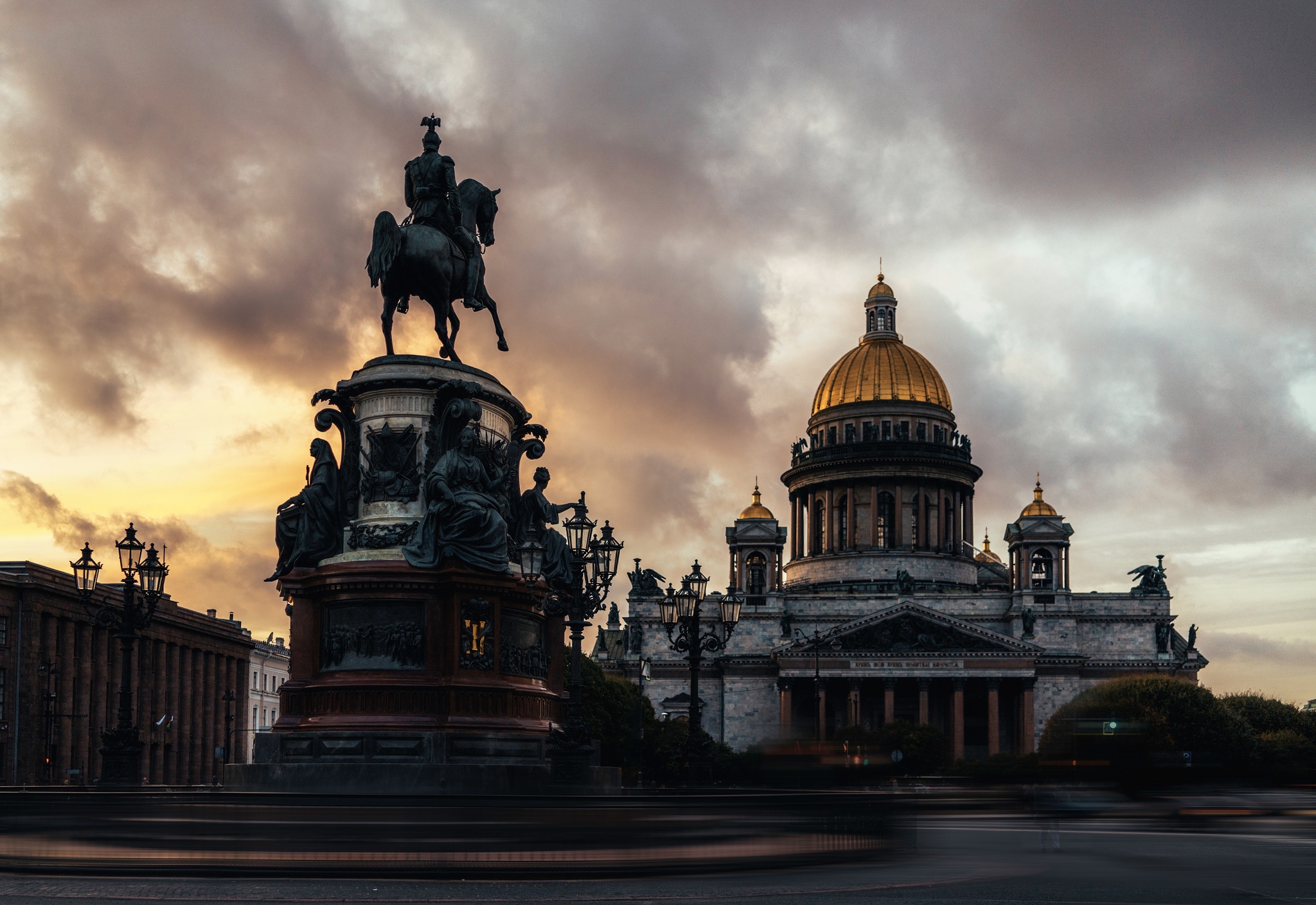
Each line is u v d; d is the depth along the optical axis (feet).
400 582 110.01
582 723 124.47
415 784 103.60
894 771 103.60
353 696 108.88
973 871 101.91
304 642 113.29
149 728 496.64
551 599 124.77
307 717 110.63
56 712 432.66
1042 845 137.90
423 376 117.60
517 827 67.26
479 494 113.60
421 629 110.52
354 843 66.59
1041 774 195.42
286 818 67.00
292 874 66.59
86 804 68.64
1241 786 371.76
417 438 116.88
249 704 651.25
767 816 73.82
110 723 462.60
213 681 570.05
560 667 132.98
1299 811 233.76
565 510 149.79
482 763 107.45
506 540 114.01
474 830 66.95
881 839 80.64
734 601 198.70
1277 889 90.02
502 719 111.55
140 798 70.64
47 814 68.95
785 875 89.92
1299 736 549.13
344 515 116.67
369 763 105.40
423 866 66.49
